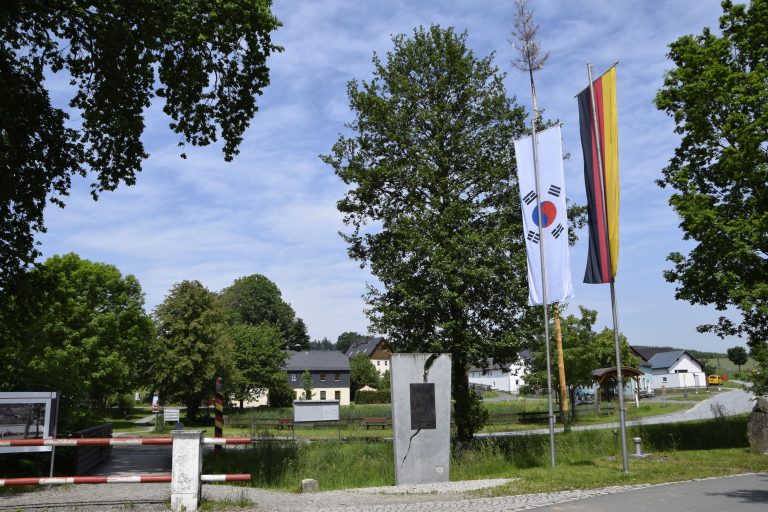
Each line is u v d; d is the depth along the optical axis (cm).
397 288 2044
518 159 1590
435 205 2095
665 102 2216
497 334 2083
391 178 2261
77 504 948
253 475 1503
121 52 1616
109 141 1714
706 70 2109
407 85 2252
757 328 2227
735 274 1977
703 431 2022
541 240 1526
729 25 2220
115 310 4816
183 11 1490
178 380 5066
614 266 1354
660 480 1180
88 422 1669
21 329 1788
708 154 2184
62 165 1784
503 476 1377
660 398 6856
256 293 10188
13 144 1656
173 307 5097
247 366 6334
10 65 1612
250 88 1700
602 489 1092
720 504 874
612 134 1370
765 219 1928
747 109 2112
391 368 1344
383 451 1892
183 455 925
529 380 4150
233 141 1747
